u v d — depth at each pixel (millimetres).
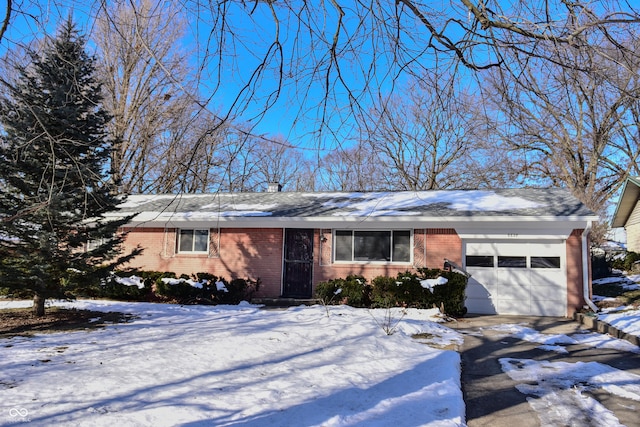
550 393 6414
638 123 4824
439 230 14906
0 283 10203
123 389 5695
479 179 14867
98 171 10375
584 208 14352
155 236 17016
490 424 5309
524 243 14445
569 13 3838
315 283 15656
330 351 8148
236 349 7984
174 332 9492
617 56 3732
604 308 13867
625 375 7273
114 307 13570
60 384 5809
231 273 16297
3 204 10203
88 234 11289
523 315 14117
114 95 16203
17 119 9156
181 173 5977
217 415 4965
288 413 5117
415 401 5699
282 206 17391
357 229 15641
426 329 10797
